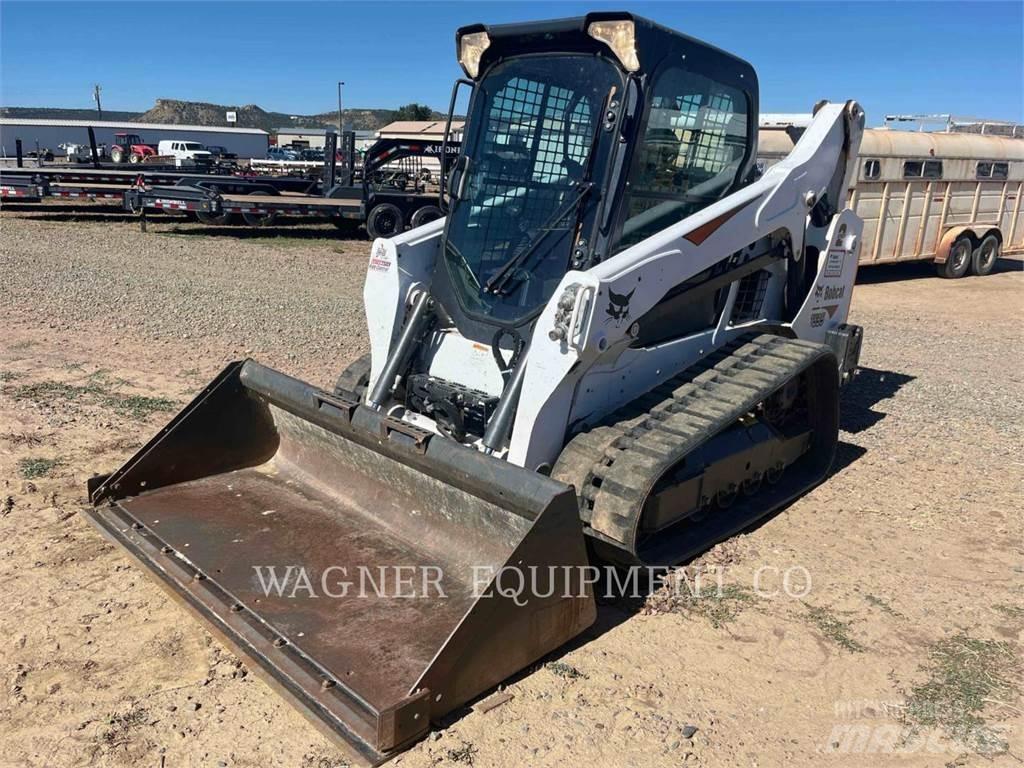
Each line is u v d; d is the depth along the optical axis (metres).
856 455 6.13
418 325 4.68
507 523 3.56
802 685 3.41
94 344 8.22
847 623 3.88
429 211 18.36
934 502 5.31
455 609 3.49
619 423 4.06
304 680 3.04
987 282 15.50
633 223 4.31
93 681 3.24
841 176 5.80
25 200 19.20
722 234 4.59
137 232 17.45
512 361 4.21
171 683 3.25
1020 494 5.48
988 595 4.17
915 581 4.29
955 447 6.38
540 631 3.34
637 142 4.13
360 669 3.12
